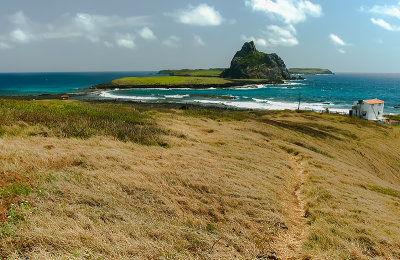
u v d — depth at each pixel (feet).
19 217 20.03
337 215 31.35
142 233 21.15
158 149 48.32
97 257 17.31
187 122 91.35
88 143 43.57
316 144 93.45
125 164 35.27
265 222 27.14
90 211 23.02
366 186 53.01
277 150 70.28
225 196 31.35
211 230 24.06
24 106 70.74
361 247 24.29
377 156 99.60
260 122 114.21
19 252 16.87
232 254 20.62
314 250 22.89
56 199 23.54
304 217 31.48
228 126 96.32
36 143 38.60
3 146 32.32
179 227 23.06
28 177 25.94
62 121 55.01
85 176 28.86
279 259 21.54
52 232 18.88
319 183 45.65
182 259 18.92
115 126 58.03
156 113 108.68
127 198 26.37
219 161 47.65
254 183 38.81
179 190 31.01
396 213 38.06
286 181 45.27
